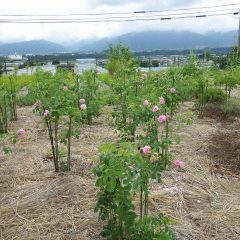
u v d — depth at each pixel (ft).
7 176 17.17
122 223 10.94
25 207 14.26
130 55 53.01
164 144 16.03
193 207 14.30
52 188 15.71
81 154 19.83
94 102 25.84
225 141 22.17
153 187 15.72
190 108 31.50
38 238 12.32
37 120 28.07
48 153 19.99
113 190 9.82
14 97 28.71
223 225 13.12
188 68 31.89
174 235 11.27
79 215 13.60
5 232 12.71
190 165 18.40
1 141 22.43
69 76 26.96
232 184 16.55
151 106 16.79
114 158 9.71
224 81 32.04
